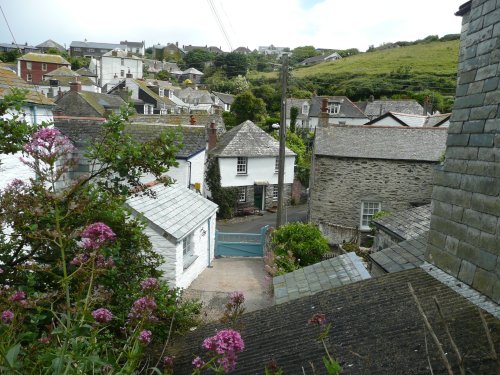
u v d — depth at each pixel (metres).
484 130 5.02
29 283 4.62
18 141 5.12
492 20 5.06
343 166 20.67
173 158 5.75
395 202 20.27
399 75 66.56
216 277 14.84
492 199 4.76
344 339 4.71
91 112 37.69
